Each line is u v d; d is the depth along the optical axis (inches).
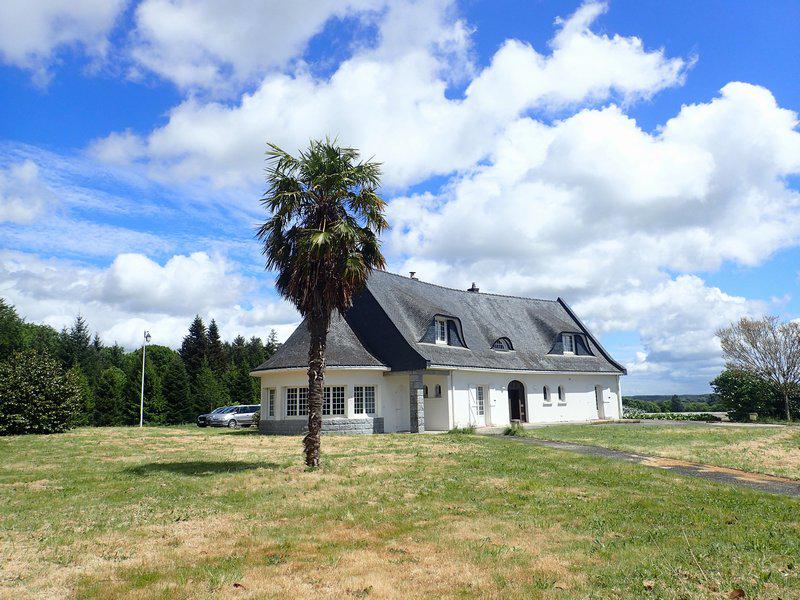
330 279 573.0
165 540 317.4
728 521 357.1
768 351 1549.0
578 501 415.2
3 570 265.7
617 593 234.2
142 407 1787.6
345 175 578.9
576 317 1708.9
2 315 2012.8
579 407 1523.1
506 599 228.5
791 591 236.1
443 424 1170.6
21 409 1149.7
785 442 818.2
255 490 458.3
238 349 3538.4
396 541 313.0
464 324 1384.1
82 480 524.4
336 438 948.6
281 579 252.1
